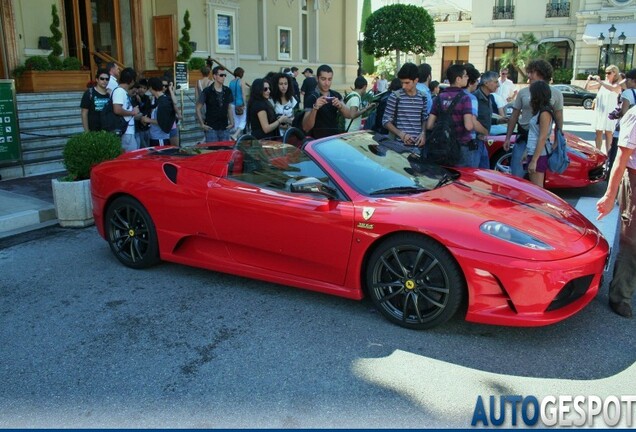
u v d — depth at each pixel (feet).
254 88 20.72
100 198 16.19
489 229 11.19
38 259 17.08
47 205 21.97
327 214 12.41
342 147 14.21
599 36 106.11
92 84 27.32
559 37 117.39
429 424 8.97
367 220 11.94
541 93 17.61
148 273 15.78
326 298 13.80
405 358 10.93
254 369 10.63
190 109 42.73
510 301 10.94
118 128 23.40
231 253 14.30
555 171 18.39
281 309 13.24
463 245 11.02
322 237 12.51
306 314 12.94
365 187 12.89
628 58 105.91
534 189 14.17
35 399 9.80
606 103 30.58
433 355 11.03
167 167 15.29
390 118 20.52
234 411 9.35
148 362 10.95
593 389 9.89
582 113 73.56
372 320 12.56
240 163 14.38
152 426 9.00
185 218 14.58
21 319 12.98
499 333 11.90
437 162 17.40
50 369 10.78
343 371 10.51
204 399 9.70
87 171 20.84
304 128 19.70
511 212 12.07
